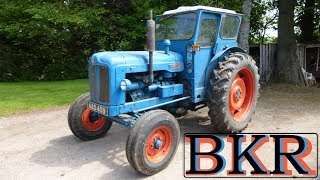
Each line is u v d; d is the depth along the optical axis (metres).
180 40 4.95
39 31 11.41
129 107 4.25
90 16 11.10
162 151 3.99
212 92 4.87
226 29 5.32
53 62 13.27
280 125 5.73
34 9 10.57
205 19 4.86
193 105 5.25
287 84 10.66
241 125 5.15
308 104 7.61
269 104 7.63
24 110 7.02
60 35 11.84
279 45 11.16
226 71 4.86
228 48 5.28
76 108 4.86
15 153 4.57
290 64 11.01
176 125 4.07
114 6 11.96
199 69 4.91
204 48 4.95
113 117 4.34
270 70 11.59
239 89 5.21
